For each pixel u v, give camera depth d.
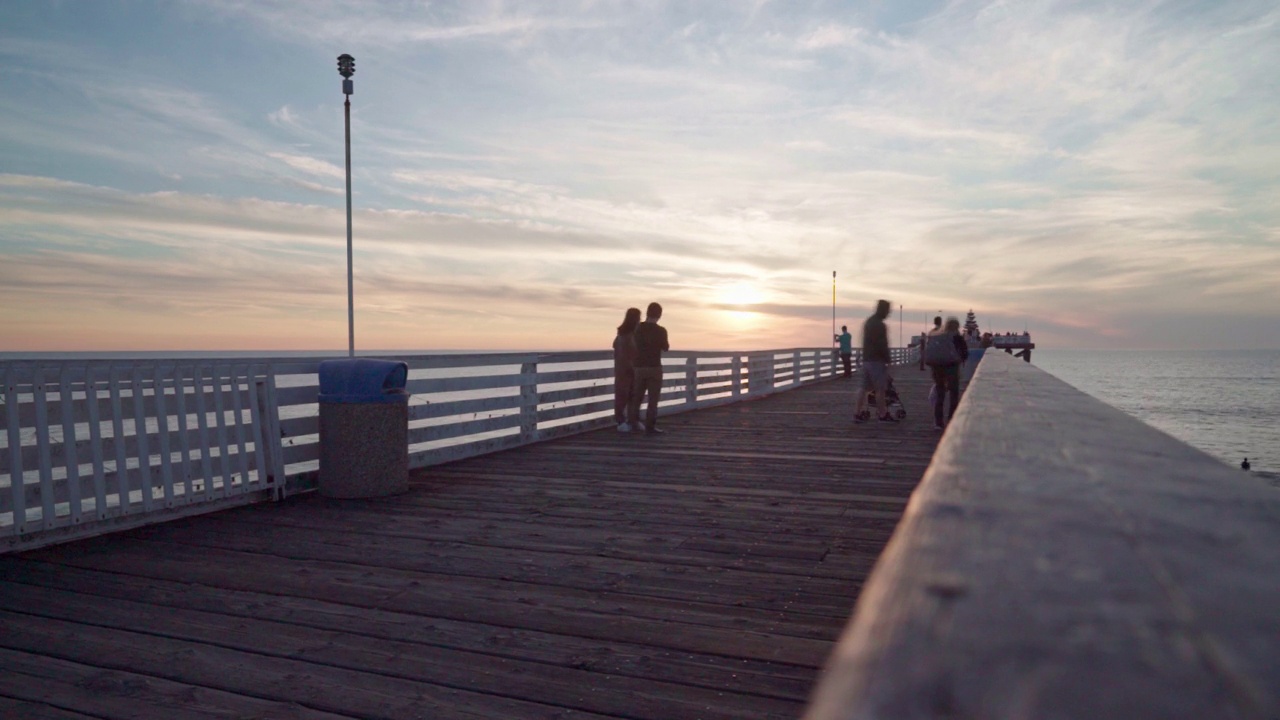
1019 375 3.84
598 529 6.10
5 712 3.18
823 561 5.23
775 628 4.03
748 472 8.62
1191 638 0.34
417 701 3.26
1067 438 1.21
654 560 5.26
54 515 5.54
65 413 5.61
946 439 1.23
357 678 3.47
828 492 7.52
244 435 6.95
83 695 3.32
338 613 4.27
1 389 5.30
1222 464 0.95
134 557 5.29
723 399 18.23
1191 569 0.48
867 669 0.31
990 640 0.35
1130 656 0.31
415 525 6.21
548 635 3.95
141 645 3.83
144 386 6.18
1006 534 0.61
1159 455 1.02
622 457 9.75
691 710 3.17
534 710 3.18
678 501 7.12
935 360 12.35
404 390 7.64
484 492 7.54
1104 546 0.56
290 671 3.54
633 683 3.41
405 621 4.15
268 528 6.11
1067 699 0.25
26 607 4.34
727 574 4.95
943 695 0.27
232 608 4.34
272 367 7.25
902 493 7.47
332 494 7.22
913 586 0.47
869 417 14.20
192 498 6.46
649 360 12.08
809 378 27.23
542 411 11.48
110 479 6.07
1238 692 0.26
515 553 5.42
